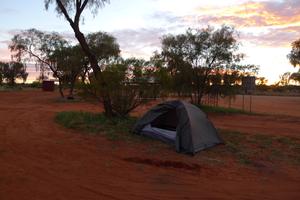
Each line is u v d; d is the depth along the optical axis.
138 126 12.77
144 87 16.06
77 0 16.84
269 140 12.91
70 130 14.20
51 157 9.59
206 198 6.81
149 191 7.07
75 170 8.38
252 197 7.00
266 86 85.62
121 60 16.33
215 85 24.33
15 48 38.84
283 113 25.91
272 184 7.95
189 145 10.39
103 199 6.53
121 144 11.47
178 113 11.31
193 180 7.96
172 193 7.01
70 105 29.97
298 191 7.51
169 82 16.23
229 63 24.11
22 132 13.70
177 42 24.20
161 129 12.24
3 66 89.94
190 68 23.98
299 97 60.75
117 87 15.95
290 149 11.50
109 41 40.09
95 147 10.98
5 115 20.08
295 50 47.53
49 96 44.44
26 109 24.89
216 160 9.72
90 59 16.72
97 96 16.69
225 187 7.56
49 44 39.44
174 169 8.82
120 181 7.66
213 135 11.59
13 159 9.27
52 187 7.11
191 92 24.75
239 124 18.03
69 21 16.75
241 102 40.75
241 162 9.66
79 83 16.55
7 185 7.14
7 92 55.25
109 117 16.33
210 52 23.86
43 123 16.41
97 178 7.80
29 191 6.83
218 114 22.61
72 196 6.63
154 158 9.68
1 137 12.48
